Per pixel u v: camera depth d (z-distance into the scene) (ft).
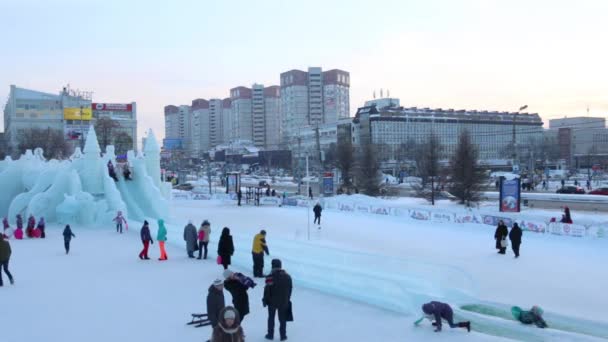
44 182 108.78
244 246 64.23
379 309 38.27
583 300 42.93
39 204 102.78
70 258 62.28
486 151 530.27
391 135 460.96
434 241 77.00
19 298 42.39
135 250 68.59
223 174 340.18
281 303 30.71
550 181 255.91
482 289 46.73
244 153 553.23
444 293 43.80
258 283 46.85
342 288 42.83
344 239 79.97
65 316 37.01
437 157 158.40
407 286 44.75
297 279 47.14
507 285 48.21
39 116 397.39
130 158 129.39
